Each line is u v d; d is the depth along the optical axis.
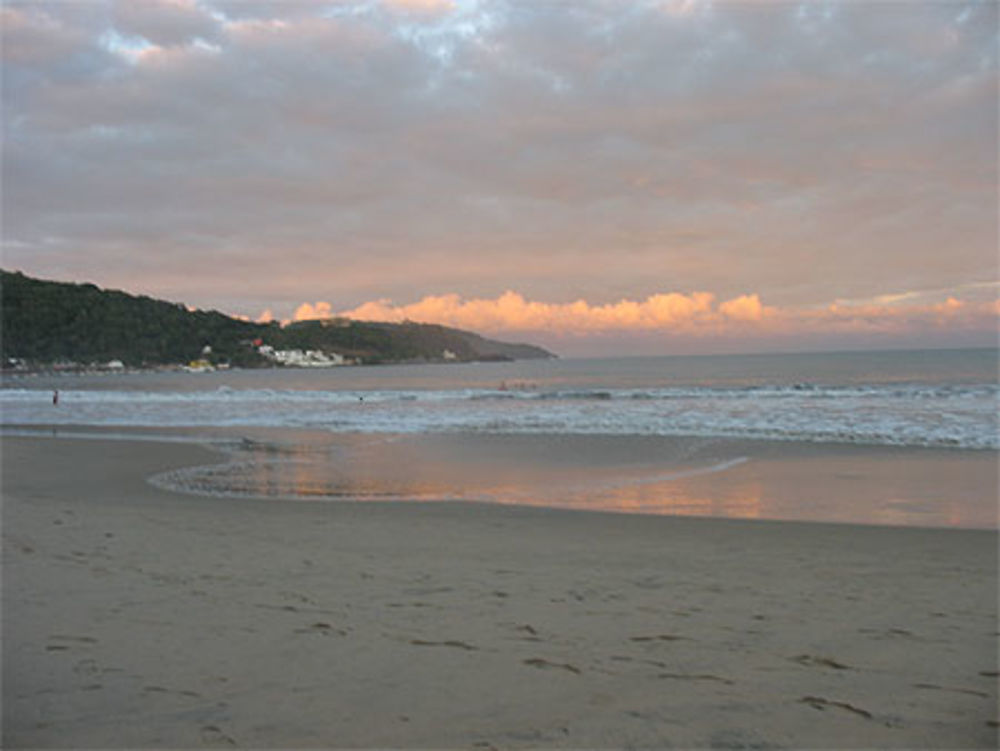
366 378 95.69
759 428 18.52
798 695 3.15
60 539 6.73
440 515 8.58
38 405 33.97
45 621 4.19
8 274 162.62
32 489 11.15
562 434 18.66
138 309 176.38
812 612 4.50
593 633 4.03
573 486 11.40
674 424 20.02
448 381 76.50
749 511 9.19
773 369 78.62
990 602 4.76
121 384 85.12
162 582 5.14
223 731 2.78
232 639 3.88
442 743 2.69
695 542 6.99
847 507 9.38
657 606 4.62
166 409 30.34
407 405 30.59
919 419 19.73
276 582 5.18
